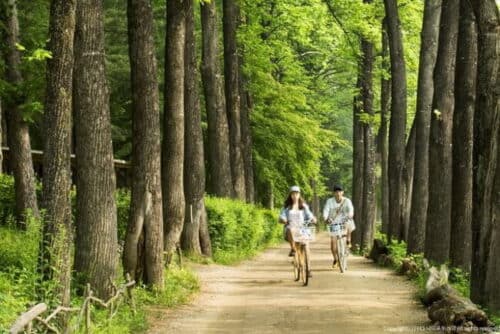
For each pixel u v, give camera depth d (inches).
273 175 1567.4
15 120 796.0
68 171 391.5
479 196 441.7
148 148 558.6
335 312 492.7
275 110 1528.1
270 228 1432.1
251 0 1346.0
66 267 392.5
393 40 1032.8
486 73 439.2
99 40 474.0
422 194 860.0
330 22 1391.5
